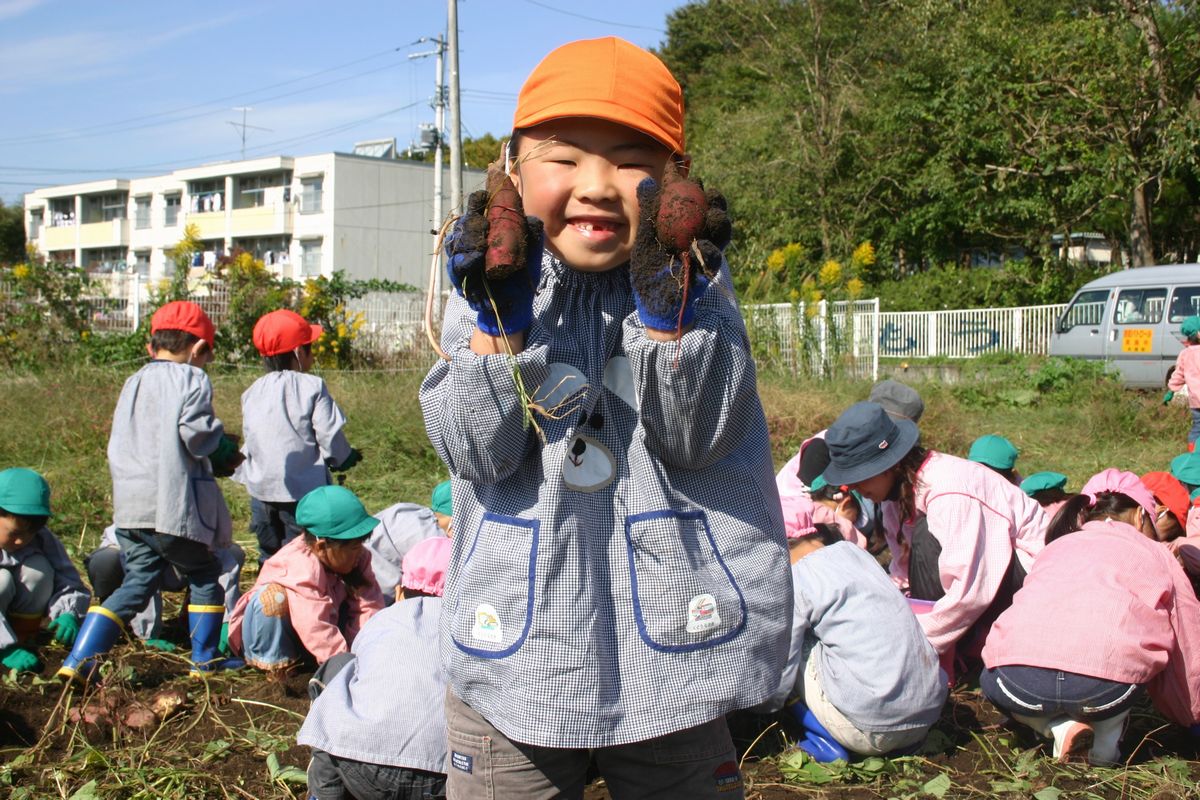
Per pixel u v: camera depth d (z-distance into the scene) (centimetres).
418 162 5228
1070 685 353
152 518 439
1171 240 2588
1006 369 1623
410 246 5222
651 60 179
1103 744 365
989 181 2350
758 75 3550
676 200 156
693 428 169
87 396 1114
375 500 862
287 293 1634
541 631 171
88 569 505
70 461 937
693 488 182
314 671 452
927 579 429
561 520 173
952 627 414
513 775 183
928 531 427
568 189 174
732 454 187
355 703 310
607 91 171
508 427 167
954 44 2305
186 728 396
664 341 162
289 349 575
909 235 2688
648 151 176
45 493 471
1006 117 2166
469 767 186
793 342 1434
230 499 830
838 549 385
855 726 358
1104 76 1972
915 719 359
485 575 177
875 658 356
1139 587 362
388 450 995
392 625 329
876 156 2728
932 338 2236
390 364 1625
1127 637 353
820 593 366
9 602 470
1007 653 368
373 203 5112
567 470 175
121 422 452
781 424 1075
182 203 5744
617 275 185
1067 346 1723
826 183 2817
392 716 303
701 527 180
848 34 2839
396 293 1772
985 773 363
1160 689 380
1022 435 1230
